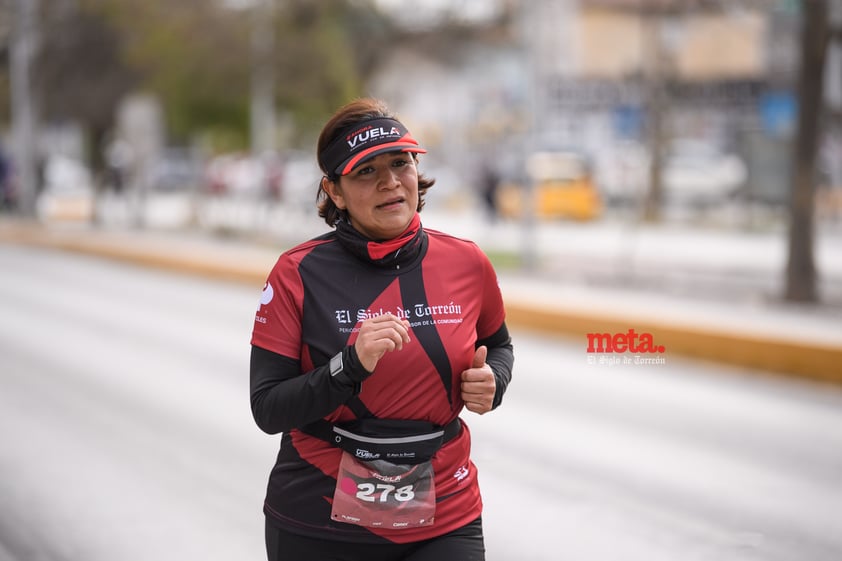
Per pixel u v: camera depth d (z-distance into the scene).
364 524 7.38
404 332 6.96
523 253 48.91
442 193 97.06
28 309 37.28
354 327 7.43
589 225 76.19
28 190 81.56
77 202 97.25
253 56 69.75
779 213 74.25
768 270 46.69
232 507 15.33
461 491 7.70
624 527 14.66
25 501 15.52
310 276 7.48
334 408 7.07
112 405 21.92
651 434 20.02
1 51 90.19
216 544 13.80
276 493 7.60
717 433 20.14
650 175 77.19
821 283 41.88
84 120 80.31
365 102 7.58
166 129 97.81
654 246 59.12
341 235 7.52
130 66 76.50
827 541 14.15
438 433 7.52
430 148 115.81
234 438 19.23
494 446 19.05
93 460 17.72
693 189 85.25
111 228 77.25
